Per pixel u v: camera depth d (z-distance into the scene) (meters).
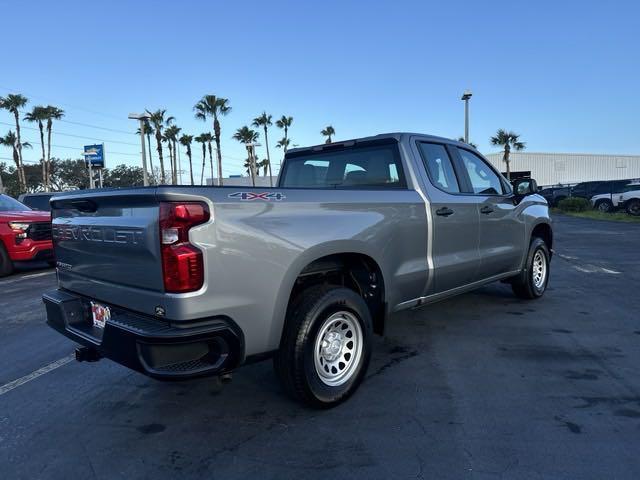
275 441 3.02
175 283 2.65
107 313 3.26
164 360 2.67
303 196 3.28
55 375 4.27
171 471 2.74
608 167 63.25
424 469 2.67
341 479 2.61
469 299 6.58
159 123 56.16
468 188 5.00
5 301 7.39
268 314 2.99
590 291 7.03
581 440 2.94
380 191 3.88
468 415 3.29
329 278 3.81
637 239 14.45
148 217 2.78
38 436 3.19
